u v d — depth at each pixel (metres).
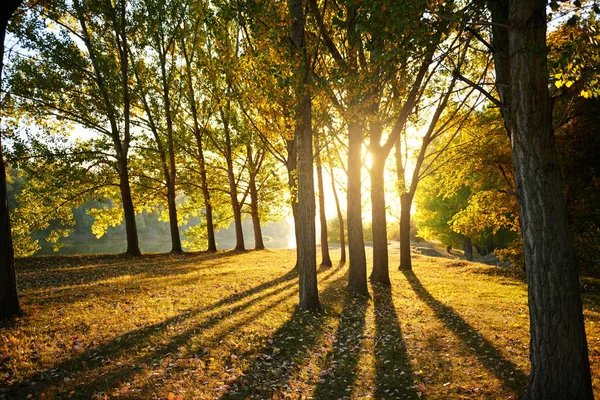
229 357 6.07
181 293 10.35
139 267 16.03
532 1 4.14
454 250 45.88
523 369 5.90
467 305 11.09
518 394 5.07
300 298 9.59
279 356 6.41
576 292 4.18
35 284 11.12
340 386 5.68
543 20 4.21
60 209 21.42
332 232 35.75
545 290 4.20
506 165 16.52
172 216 23.77
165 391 4.76
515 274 18.09
